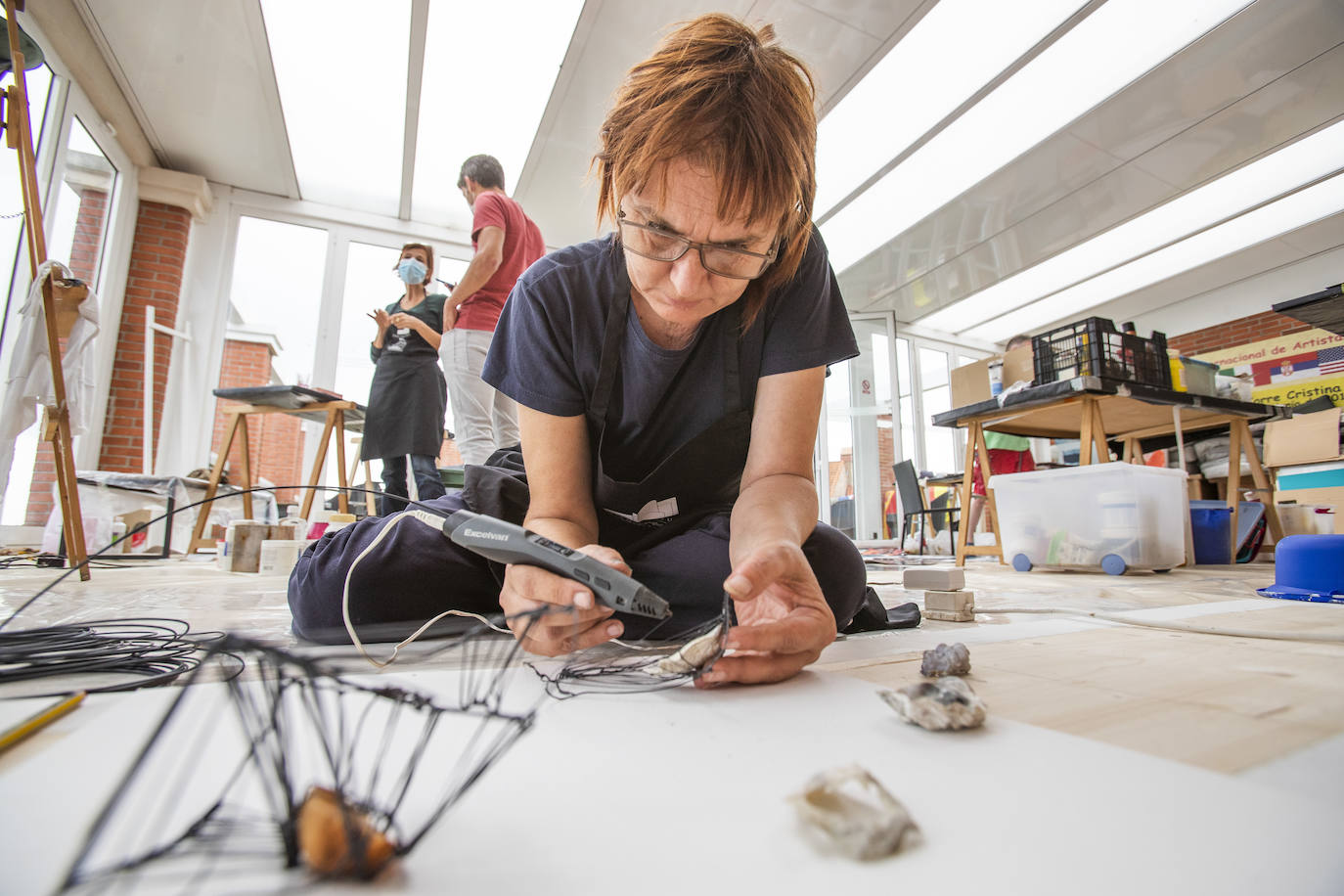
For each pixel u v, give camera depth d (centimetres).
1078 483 285
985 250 551
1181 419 357
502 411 275
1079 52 354
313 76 390
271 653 26
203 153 456
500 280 267
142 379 437
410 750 41
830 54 351
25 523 346
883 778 38
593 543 88
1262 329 597
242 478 355
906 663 76
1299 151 429
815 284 90
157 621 108
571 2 332
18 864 26
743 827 32
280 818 27
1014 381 365
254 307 505
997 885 26
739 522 77
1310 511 355
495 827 31
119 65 377
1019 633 104
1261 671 71
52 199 350
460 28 351
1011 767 40
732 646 58
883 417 697
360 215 529
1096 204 483
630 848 29
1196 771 39
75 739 43
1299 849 29
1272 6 321
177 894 25
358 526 94
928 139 416
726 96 60
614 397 93
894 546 613
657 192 62
